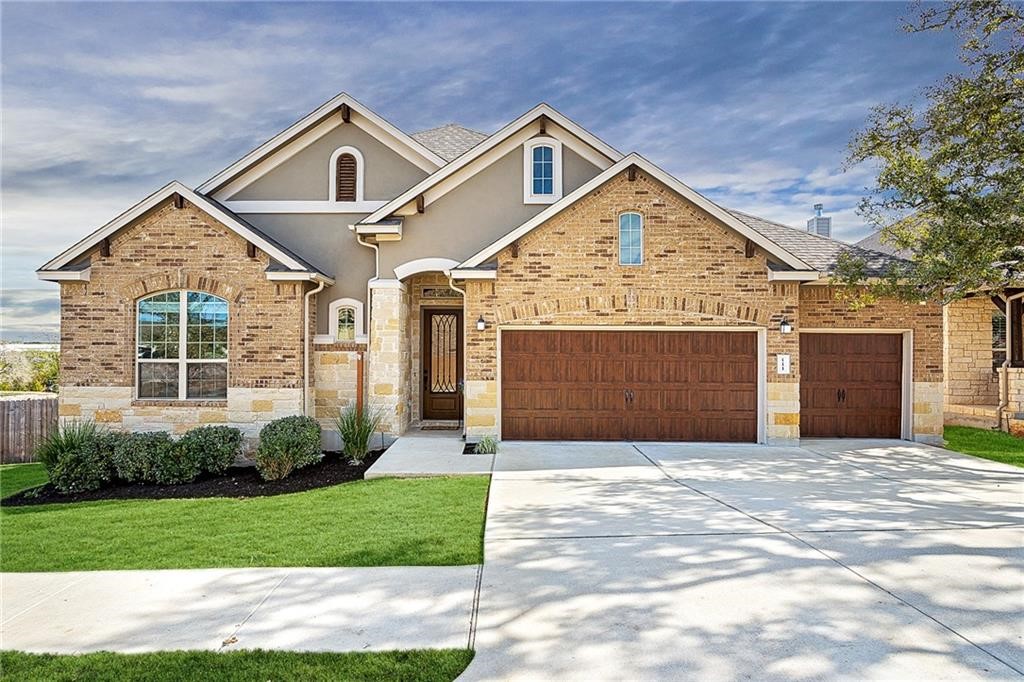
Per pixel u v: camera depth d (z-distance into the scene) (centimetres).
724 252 1318
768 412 1318
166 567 633
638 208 1316
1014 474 1056
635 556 637
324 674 417
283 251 1317
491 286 1327
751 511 805
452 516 797
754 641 458
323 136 1525
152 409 1297
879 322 1410
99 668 429
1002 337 2003
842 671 417
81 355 1292
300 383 1317
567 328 1335
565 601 530
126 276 1296
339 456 1334
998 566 602
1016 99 1155
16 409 1545
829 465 1126
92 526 802
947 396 1878
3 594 566
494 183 1466
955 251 1138
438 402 1645
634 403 1347
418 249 1454
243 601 543
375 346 1412
